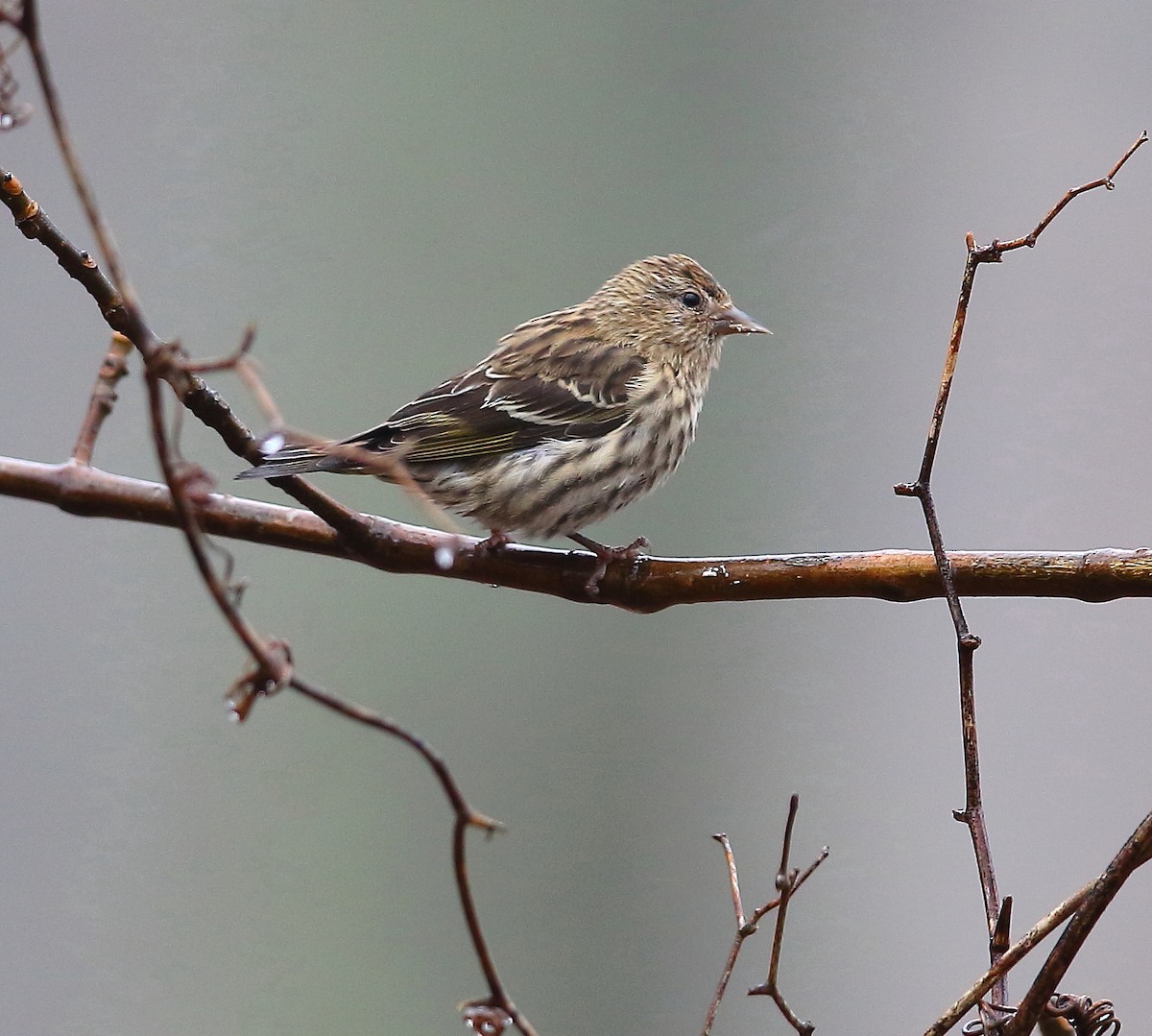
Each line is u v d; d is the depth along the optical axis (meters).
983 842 5.09
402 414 8.70
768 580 6.68
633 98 15.15
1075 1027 4.87
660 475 9.20
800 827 13.05
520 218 14.89
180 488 4.20
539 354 8.95
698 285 9.41
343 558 6.88
